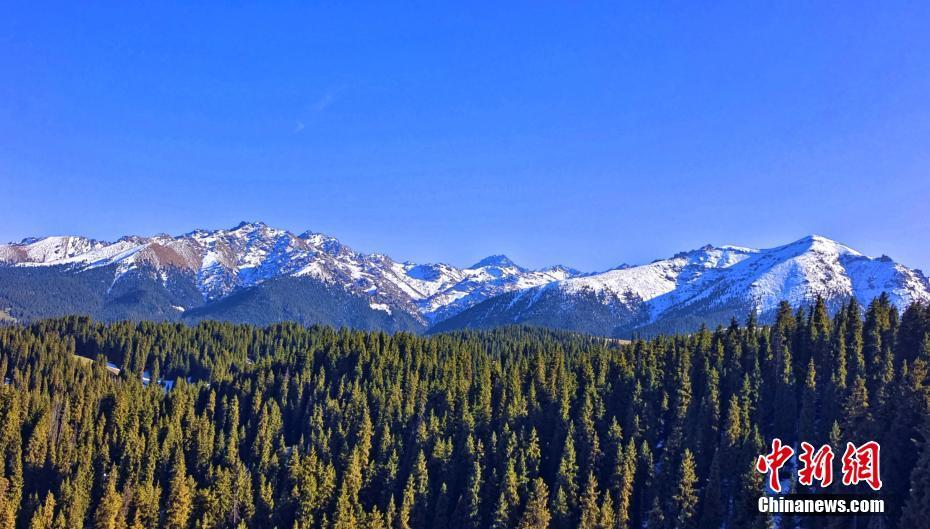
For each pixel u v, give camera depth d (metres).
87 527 161.50
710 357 174.00
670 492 138.12
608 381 182.75
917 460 114.25
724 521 130.38
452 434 172.00
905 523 106.75
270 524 156.62
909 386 123.25
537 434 164.50
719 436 147.38
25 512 161.00
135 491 163.50
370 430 176.62
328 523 149.00
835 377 145.62
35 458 177.25
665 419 163.12
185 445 187.00
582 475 147.50
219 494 161.50
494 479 149.50
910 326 157.88
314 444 178.88
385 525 147.00
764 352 172.50
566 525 137.38
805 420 141.25
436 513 149.50
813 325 173.38
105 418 198.50
